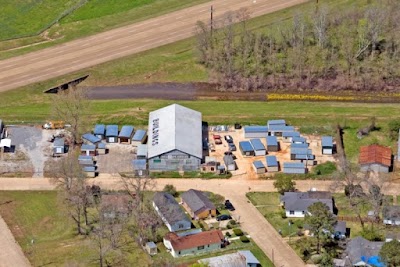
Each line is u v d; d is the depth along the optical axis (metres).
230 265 189.62
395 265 185.62
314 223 198.38
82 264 195.50
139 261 196.75
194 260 196.50
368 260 192.00
